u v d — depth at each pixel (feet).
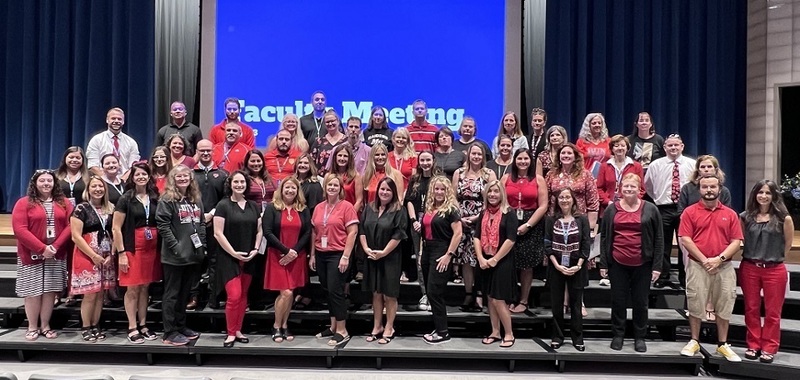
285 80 24.40
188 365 15.47
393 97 24.39
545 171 17.43
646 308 15.15
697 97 25.71
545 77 25.49
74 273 15.02
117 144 18.90
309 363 15.75
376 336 15.92
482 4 24.27
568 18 25.25
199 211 15.35
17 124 26.53
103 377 9.72
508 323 15.44
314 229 15.84
